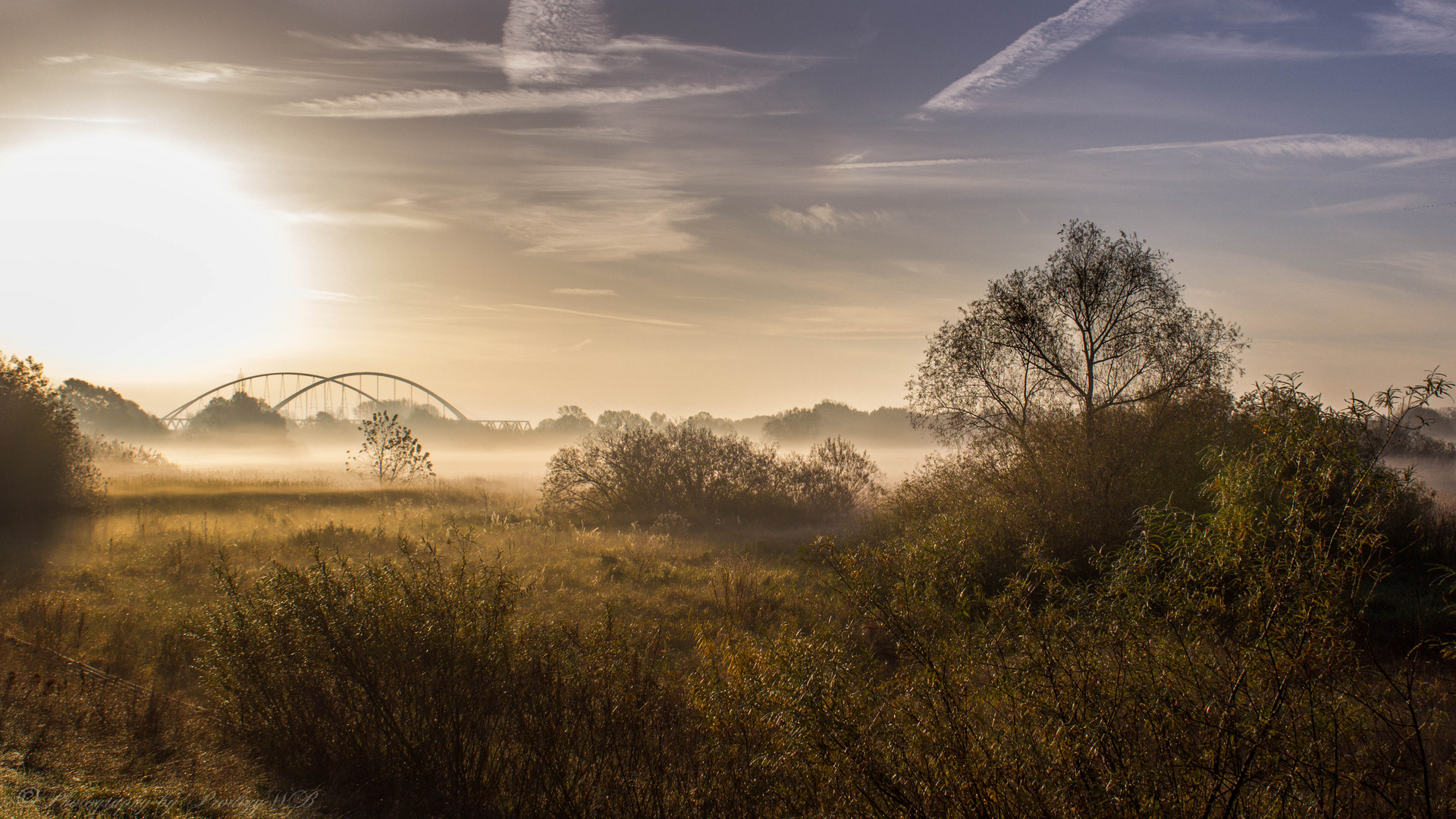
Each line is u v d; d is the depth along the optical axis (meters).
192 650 8.03
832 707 4.03
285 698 5.88
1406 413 3.59
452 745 5.39
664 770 5.01
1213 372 17.86
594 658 6.23
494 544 17.05
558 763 5.12
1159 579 3.96
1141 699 3.59
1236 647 3.59
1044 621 3.91
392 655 5.79
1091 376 19.28
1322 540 3.52
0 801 4.36
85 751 5.35
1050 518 14.02
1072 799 3.41
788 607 10.91
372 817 4.78
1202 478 14.11
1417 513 12.33
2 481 19.19
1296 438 3.67
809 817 4.02
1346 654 3.55
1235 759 3.37
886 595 4.56
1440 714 3.93
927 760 3.70
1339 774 3.37
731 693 4.91
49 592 10.81
